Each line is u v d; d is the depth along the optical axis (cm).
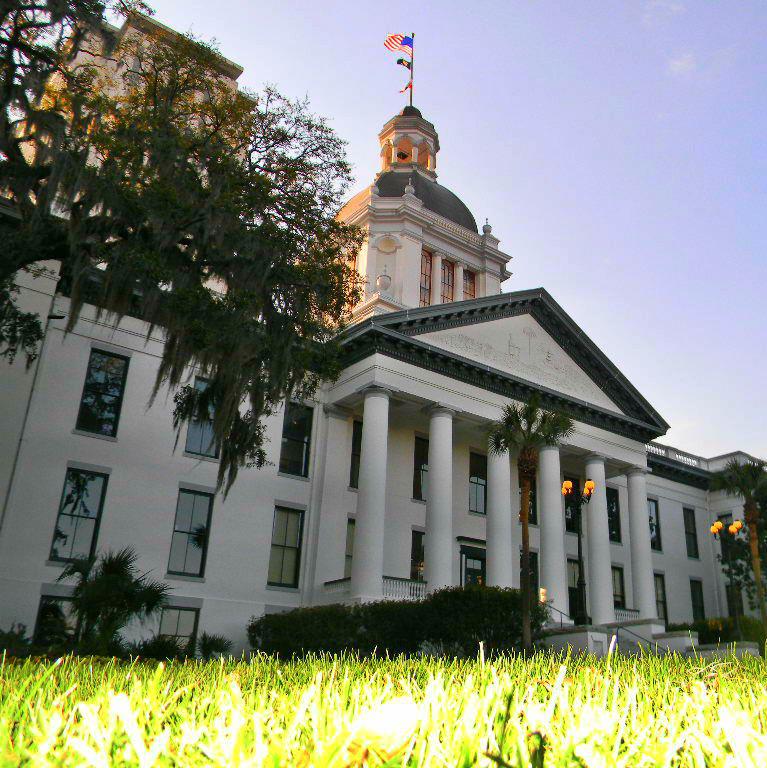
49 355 2441
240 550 2691
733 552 3797
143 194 1595
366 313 3666
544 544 3089
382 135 5284
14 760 169
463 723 199
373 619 2267
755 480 2917
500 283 4572
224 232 1684
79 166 1509
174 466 2617
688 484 4538
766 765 189
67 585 2258
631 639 2414
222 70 2055
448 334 3155
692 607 4212
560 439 3331
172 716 260
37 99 1595
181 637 2480
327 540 2881
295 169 1939
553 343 3534
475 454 3472
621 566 3922
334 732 206
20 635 1322
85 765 162
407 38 5619
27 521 2259
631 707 275
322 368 2012
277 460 2895
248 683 438
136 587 1491
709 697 330
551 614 2894
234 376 1745
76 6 1616
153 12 1806
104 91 2084
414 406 3088
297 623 2378
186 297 1623
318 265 1916
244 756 173
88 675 419
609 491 4047
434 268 4353
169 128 1731
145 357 2645
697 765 204
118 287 1633
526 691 303
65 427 2412
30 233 1551
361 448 2819
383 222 4272
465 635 2056
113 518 2434
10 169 1588
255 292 1736
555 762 190
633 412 3712
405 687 289
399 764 157
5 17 1521
